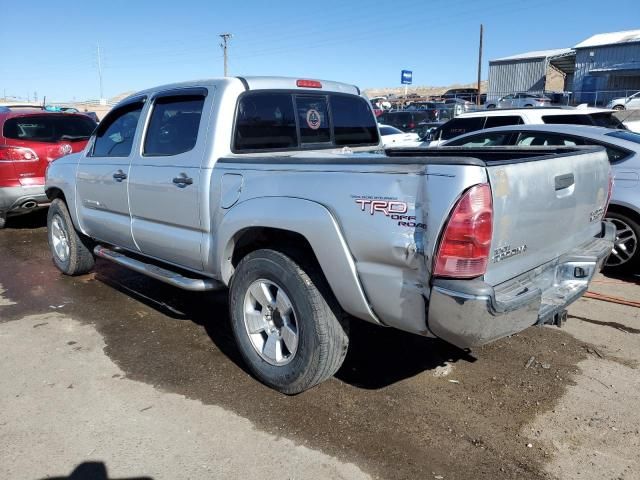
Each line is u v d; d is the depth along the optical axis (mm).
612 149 5801
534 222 2932
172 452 2961
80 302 5277
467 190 2504
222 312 4977
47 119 8258
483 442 3016
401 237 2701
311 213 3041
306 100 4355
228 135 3773
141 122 4441
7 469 2836
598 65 34750
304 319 3232
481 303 2525
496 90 42906
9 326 4699
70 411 3361
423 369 3855
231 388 3613
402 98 42250
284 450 2965
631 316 4746
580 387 3576
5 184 7730
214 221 3744
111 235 5031
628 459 2865
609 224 3920
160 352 4160
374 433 3105
